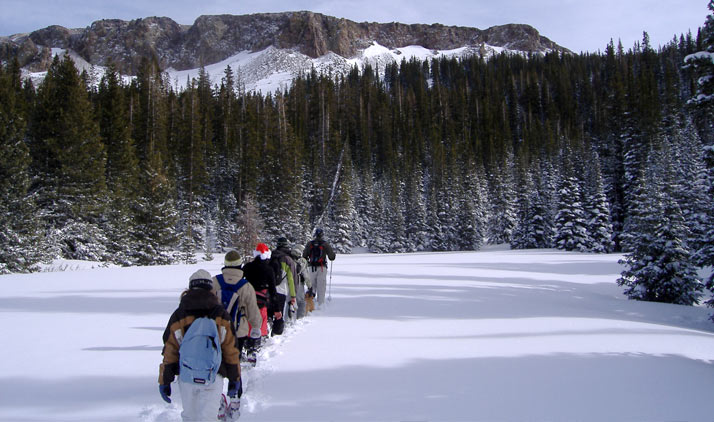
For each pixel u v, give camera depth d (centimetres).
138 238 3195
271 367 511
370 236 6638
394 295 1153
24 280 1455
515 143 11288
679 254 1386
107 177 3828
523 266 2345
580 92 13738
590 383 469
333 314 874
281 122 8850
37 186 3027
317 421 356
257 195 5975
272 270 608
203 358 293
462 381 468
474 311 939
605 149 5894
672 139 6475
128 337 656
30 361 527
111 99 4784
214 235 5650
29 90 5072
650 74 10650
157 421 357
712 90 1209
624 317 1019
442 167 7981
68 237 2845
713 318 1081
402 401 406
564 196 4619
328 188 7019
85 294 1115
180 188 5453
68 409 380
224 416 338
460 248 6444
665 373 513
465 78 15938
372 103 12450
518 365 531
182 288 1233
